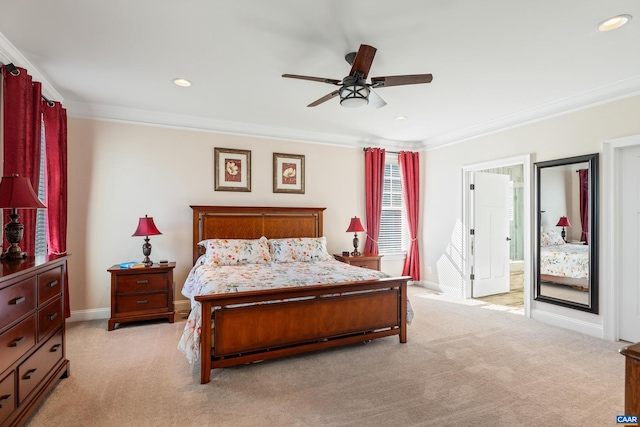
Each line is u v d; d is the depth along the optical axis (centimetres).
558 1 199
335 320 295
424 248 582
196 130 448
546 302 386
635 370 96
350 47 255
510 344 319
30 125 279
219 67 291
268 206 490
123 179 412
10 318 176
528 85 328
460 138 509
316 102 292
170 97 366
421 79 245
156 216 427
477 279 513
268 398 224
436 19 218
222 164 461
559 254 374
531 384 242
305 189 516
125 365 273
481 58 272
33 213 283
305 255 447
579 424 195
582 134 354
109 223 406
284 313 276
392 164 593
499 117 434
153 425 195
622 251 329
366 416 204
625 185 327
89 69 295
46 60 277
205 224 444
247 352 265
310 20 220
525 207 409
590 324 346
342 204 545
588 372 261
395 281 317
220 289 273
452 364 275
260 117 441
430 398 224
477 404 217
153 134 426
